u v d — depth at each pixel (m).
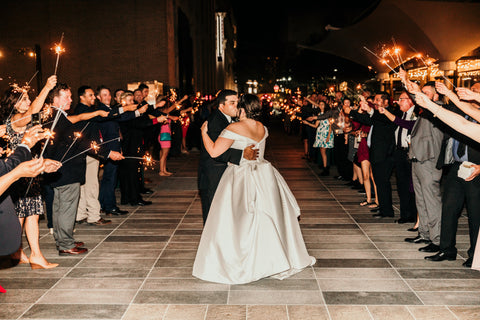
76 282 4.17
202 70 27.06
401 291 3.89
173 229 6.01
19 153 3.06
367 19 14.29
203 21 28.30
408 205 6.18
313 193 8.45
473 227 4.38
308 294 3.84
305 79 32.97
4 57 14.69
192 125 16.17
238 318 3.40
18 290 4.00
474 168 4.06
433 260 4.66
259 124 4.29
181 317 3.43
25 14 14.56
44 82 14.70
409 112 5.53
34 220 4.54
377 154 6.37
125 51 15.45
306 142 13.41
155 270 4.47
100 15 15.34
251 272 4.04
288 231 4.32
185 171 11.39
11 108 4.38
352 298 3.75
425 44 13.30
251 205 4.13
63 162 4.80
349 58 20.61
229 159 4.19
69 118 5.07
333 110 9.91
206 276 4.11
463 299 3.71
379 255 4.86
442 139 4.80
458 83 14.19
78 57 15.10
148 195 8.38
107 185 6.83
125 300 3.76
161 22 15.35
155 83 13.00
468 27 11.76
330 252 4.98
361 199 7.85
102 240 5.54
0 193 2.48
